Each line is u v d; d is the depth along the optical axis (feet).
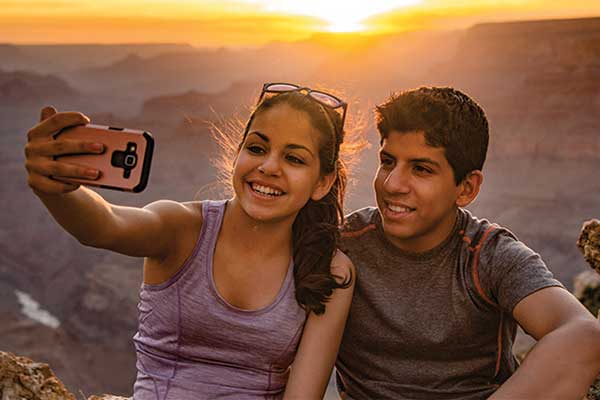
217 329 7.14
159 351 7.30
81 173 5.34
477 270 7.65
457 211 8.16
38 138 5.45
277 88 7.50
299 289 7.27
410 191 7.61
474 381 8.04
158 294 7.23
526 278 7.32
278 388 7.43
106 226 6.13
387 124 7.71
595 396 8.95
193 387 7.16
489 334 7.91
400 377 8.03
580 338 6.69
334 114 7.41
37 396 7.59
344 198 7.97
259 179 7.07
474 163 7.75
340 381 8.72
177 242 7.10
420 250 7.82
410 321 7.84
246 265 7.22
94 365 301.02
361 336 8.08
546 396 6.54
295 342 7.34
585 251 10.35
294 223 7.59
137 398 7.32
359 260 8.05
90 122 5.56
